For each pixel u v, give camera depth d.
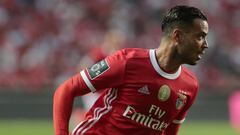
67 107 16.66
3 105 58.81
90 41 71.06
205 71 69.56
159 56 16.73
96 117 17.12
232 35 76.12
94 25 73.56
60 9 74.44
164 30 16.73
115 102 16.91
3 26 70.81
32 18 73.00
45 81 63.44
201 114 61.78
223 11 79.25
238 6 80.19
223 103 62.31
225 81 67.31
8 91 59.06
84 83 16.66
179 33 16.34
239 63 72.12
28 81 63.38
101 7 75.50
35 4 74.62
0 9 72.62
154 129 17.12
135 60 16.69
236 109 62.19
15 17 72.69
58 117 16.53
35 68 66.38
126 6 76.38
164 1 77.94
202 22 16.30
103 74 16.58
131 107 16.72
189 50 16.41
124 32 73.44
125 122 16.83
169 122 17.41
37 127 54.62
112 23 73.94
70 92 16.67
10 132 51.19
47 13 73.69
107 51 42.16
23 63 67.00
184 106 17.53
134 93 16.64
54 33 71.31
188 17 16.25
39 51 68.62
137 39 72.94
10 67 66.19
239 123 61.47
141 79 16.59
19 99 59.09
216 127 57.91
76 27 72.62
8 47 68.00
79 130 17.25
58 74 66.38
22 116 59.12
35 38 70.19
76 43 70.25
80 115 52.75
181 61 16.66
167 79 16.72
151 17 76.19
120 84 16.72
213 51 71.88
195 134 52.16
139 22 75.12
